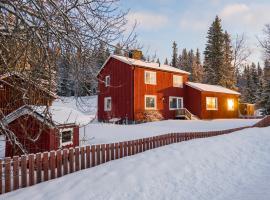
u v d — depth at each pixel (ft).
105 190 24.77
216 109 134.10
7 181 25.02
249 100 253.24
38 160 27.53
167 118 122.21
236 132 59.41
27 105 20.85
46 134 35.81
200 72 303.68
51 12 18.31
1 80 20.13
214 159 36.50
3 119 20.89
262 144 48.49
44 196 23.49
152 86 116.98
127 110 110.73
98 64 21.56
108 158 35.99
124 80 112.47
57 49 19.71
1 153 43.27
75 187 25.22
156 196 24.57
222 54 201.67
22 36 18.71
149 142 43.16
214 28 206.39
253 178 31.19
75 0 19.04
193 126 95.14
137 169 29.84
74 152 31.37
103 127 87.35
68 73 20.83
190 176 29.71
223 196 25.36
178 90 128.77
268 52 160.35
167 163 32.53
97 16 19.70
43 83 20.25
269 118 83.25
